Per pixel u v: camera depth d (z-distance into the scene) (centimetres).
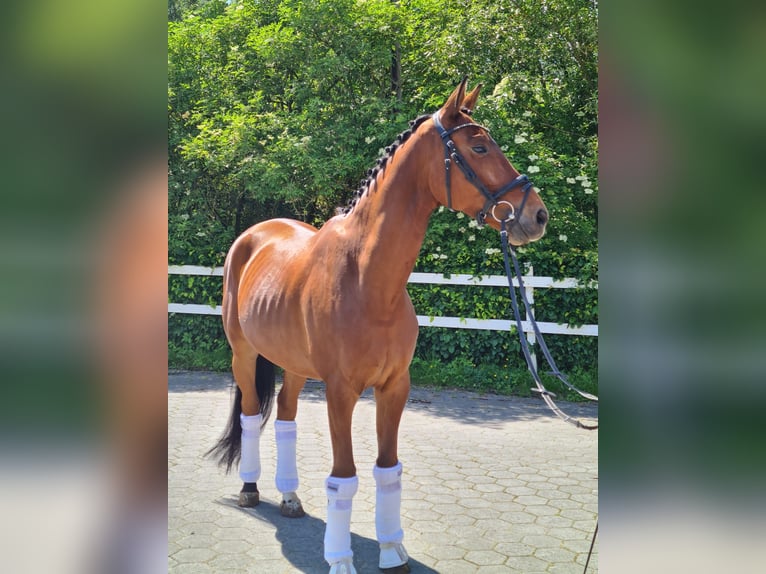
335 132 777
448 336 666
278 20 914
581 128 848
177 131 842
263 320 306
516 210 233
